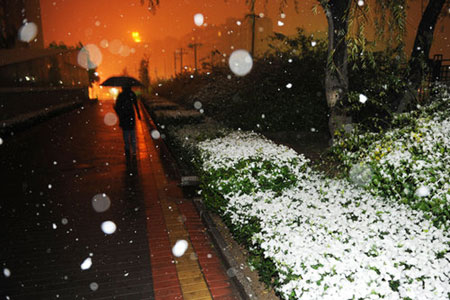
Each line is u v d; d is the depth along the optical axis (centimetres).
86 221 452
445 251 183
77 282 307
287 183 373
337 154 412
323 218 246
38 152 973
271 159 398
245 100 1347
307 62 1279
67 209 498
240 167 374
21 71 2186
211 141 549
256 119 1166
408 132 379
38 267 334
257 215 273
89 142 1144
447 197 250
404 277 160
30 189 604
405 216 245
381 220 241
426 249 181
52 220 456
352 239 199
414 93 600
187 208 499
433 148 312
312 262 175
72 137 1267
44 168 770
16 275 319
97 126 1634
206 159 447
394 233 213
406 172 292
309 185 358
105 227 427
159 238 398
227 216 359
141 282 307
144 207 504
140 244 383
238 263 321
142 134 1291
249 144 493
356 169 342
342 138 438
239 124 1189
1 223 447
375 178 318
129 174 704
